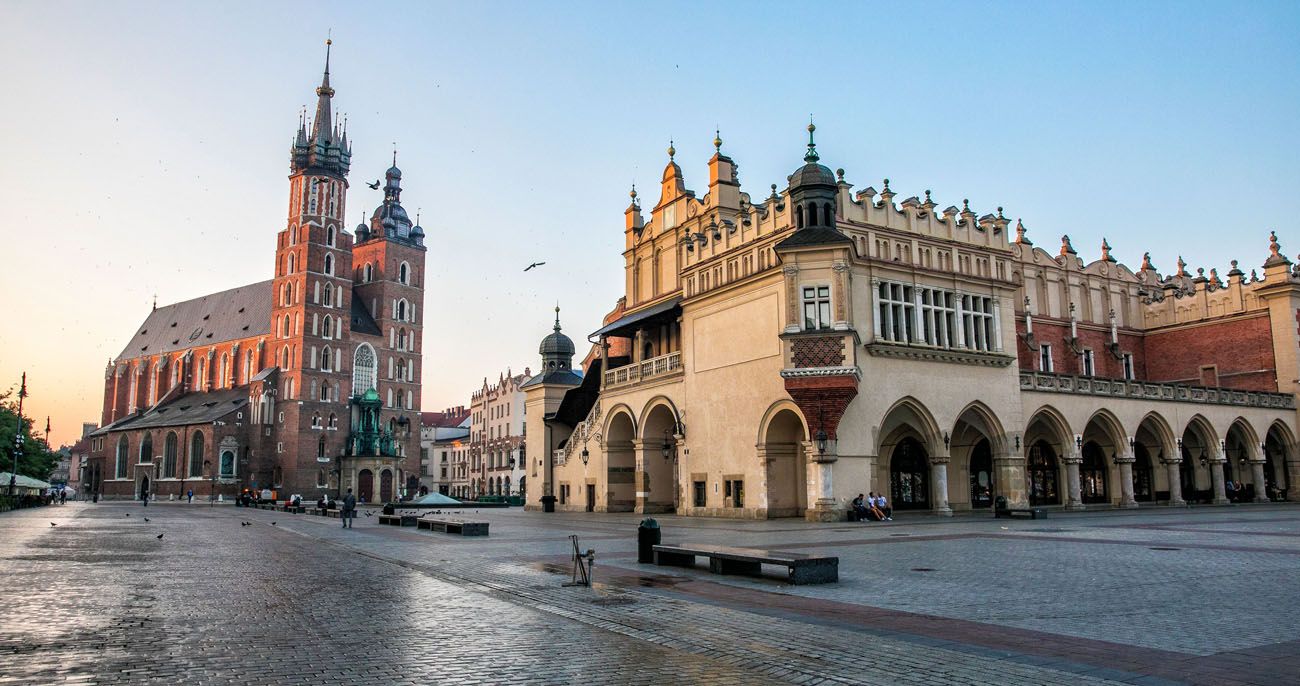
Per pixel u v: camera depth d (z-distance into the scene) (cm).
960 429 4906
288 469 12219
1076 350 6147
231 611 1368
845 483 4028
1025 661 966
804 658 1001
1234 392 5903
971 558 2077
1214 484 5791
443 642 1112
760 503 4281
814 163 4181
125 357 16712
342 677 922
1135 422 5409
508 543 2798
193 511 6762
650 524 2092
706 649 1059
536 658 1015
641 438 5419
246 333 14075
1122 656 985
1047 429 5250
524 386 7119
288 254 12938
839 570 1853
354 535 3362
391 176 15125
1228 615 1243
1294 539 2534
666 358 5197
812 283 4019
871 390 4197
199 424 12450
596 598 1491
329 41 13600
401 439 13412
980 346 4703
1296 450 6094
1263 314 6188
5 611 1354
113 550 2598
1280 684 853
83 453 18750
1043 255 6172
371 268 14188
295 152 13188
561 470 6450
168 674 931
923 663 966
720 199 5206
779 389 4194
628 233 6291
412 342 14162
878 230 4394
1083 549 2270
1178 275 7256
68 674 928
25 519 4734
